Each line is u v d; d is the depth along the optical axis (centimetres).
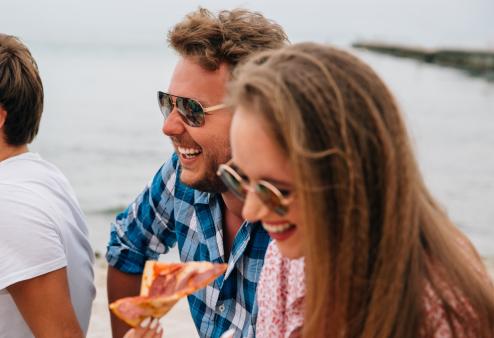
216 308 247
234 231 244
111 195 1294
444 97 3547
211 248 247
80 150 1806
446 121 2667
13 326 241
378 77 150
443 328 151
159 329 178
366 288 150
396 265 148
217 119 223
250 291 237
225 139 225
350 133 141
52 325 234
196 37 221
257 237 232
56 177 253
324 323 155
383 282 148
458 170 1673
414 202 150
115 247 285
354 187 142
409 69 5262
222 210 245
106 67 5203
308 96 140
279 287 187
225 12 237
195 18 228
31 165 248
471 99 3484
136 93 3412
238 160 148
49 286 232
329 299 152
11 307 239
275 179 146
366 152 143
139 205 278
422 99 3425
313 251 146
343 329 155
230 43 222
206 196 247
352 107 142
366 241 145
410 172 147
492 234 1064
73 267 250
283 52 151
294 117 139
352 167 141
